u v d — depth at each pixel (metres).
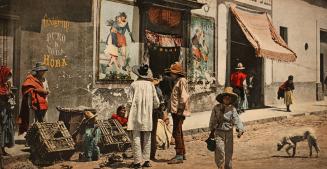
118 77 12.23
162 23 13.78
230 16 16.78
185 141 10.50
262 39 16.80
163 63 14.16
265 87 18.45
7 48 9.83
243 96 15.35
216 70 16.09
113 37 12.09
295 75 20.58
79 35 11.21
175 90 7.96
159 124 9.49
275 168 7.48
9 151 8.06
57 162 7.95
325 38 23.53
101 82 11.75
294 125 13.59
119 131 9.10
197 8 14.52
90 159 8.12
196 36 15.13
